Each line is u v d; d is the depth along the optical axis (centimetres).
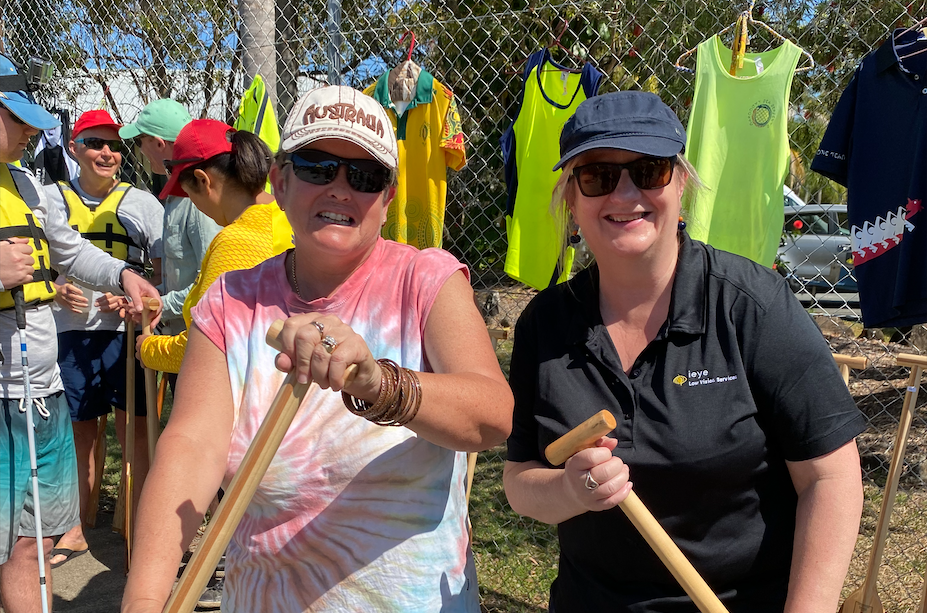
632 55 389
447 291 140
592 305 156
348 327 115
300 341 111
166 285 349
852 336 546
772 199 271
